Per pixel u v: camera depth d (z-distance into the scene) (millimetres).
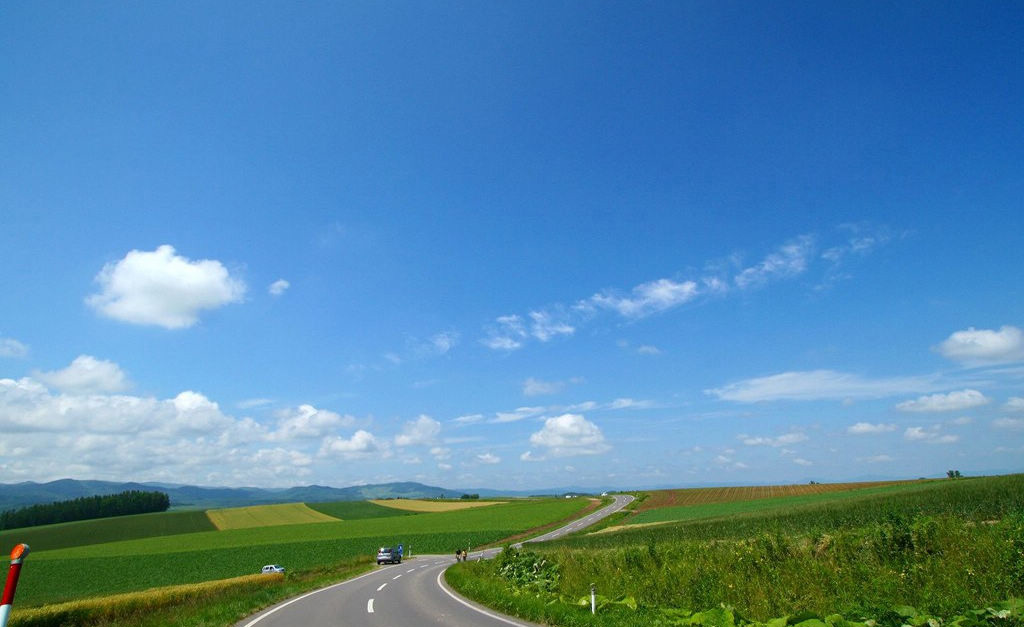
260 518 129125
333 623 14414
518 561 26906
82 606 20000
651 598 16953
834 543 18062
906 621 11297
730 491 127875
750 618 13578
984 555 14492
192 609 16875
